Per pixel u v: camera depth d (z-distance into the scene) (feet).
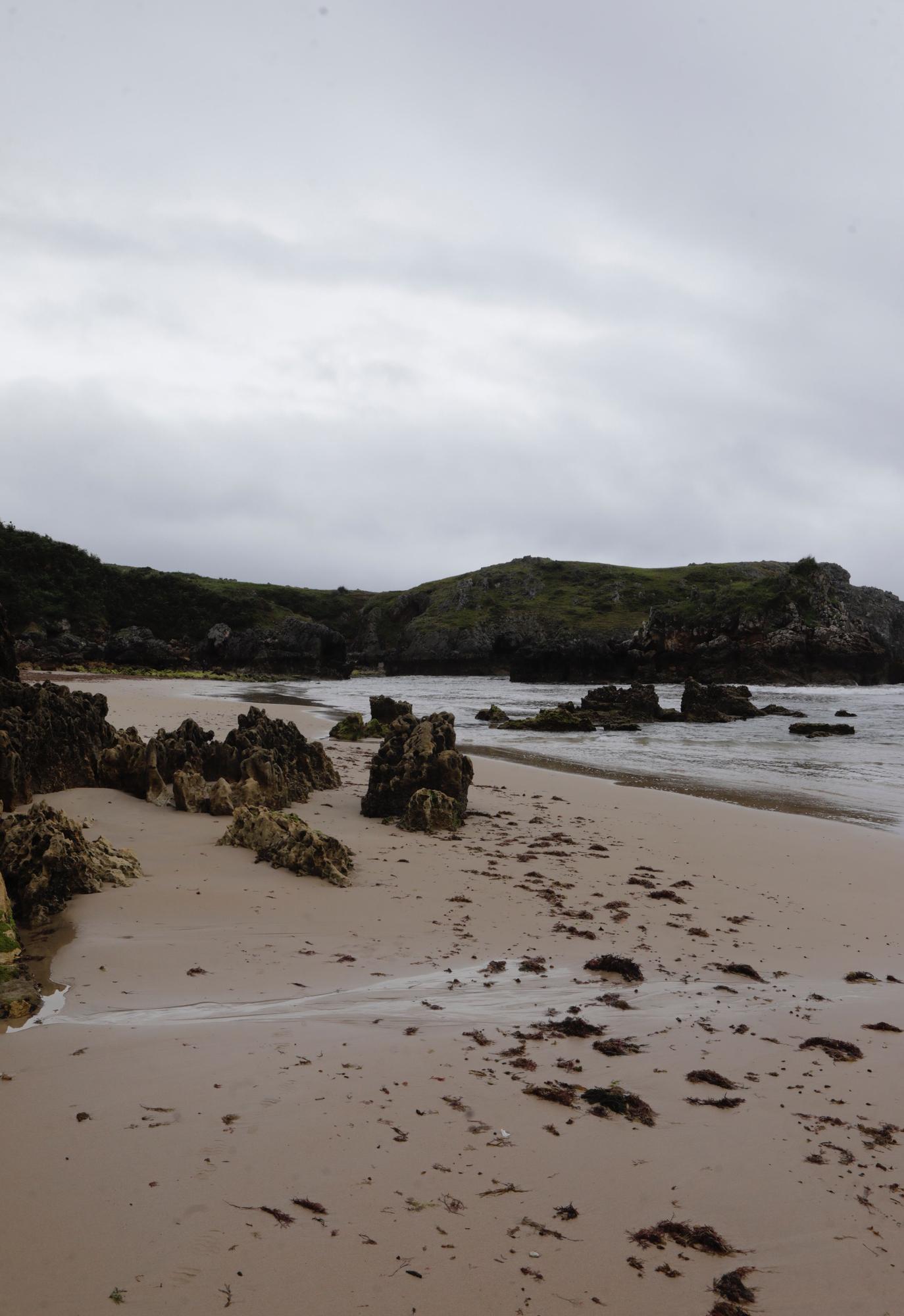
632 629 360.28
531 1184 13.89
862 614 304.50
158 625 366.43
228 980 23.04
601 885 35.27
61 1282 11.01
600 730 124.47
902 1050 20.08
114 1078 16.79
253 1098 16.16
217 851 36.52
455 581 462.19
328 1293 11.10
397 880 34.45
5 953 23.73
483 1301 11.16
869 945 28.99
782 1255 12.51
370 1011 21.21
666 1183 14.15
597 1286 11.62
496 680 326.03
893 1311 11.44
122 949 24.88
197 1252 11.72
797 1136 15.89
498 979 24.14
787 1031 21.03
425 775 47.47
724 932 29.76
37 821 30.19
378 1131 15.21
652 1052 19.44
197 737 53.98
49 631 323.16
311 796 52.70
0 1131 14.67
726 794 63.21
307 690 227.40
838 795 63.46
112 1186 13.16
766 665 262.88
